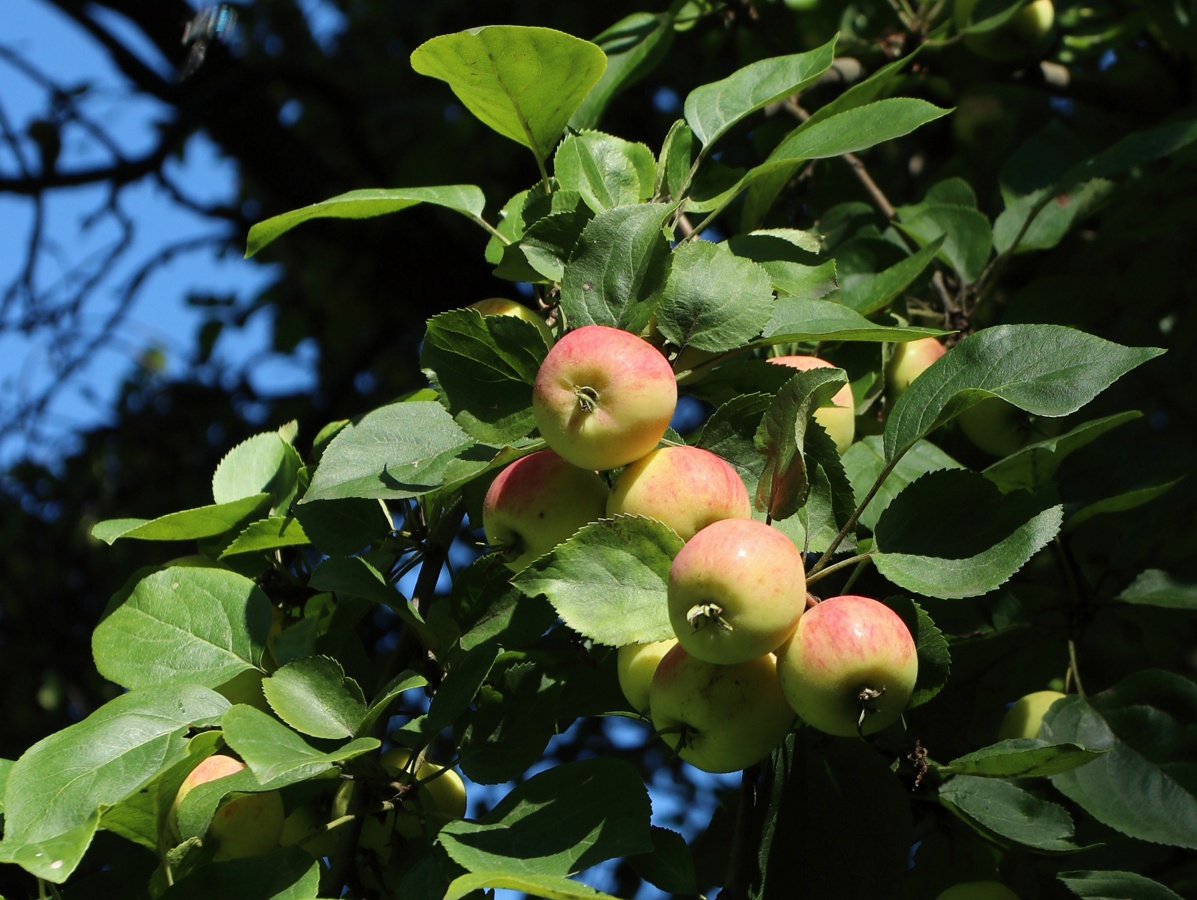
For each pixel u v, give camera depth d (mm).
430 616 1044
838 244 1253
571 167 1086
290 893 949
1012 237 1291
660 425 949
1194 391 1498
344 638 1083
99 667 1035
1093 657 1242
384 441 1032
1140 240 1453
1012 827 1006
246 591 1060
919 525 984
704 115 1128
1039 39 1512
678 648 958
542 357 993
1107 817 1068
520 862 929
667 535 943
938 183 1307
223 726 941
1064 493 1203
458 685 986
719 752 948
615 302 995
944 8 1515
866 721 930
